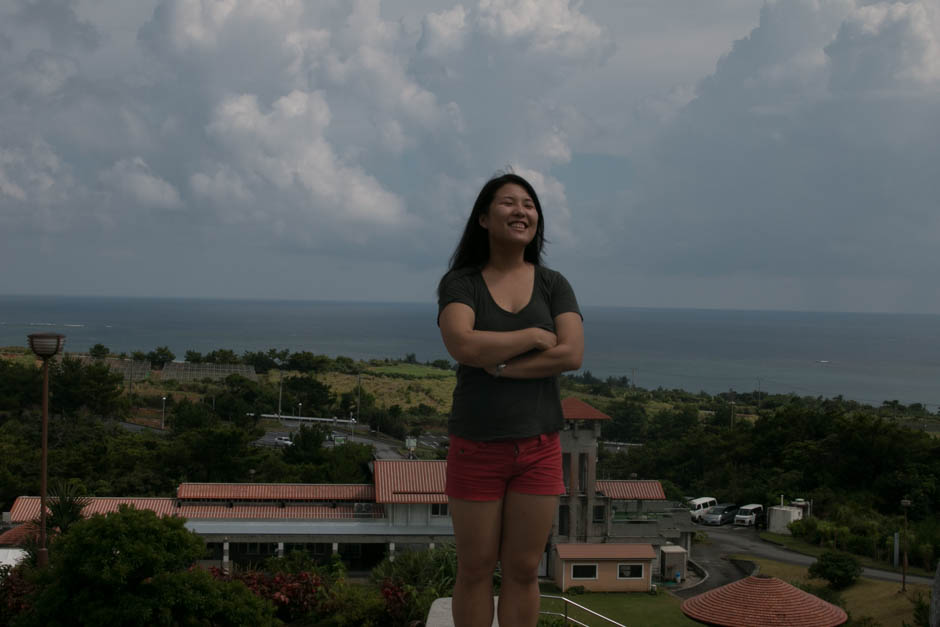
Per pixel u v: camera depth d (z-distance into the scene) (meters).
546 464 2.88
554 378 2.94
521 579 2.98
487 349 2.70
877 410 97.62
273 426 76.44
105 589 10.74
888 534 36.88
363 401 89.31
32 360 103.62
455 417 2.91
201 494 32.16
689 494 53.16
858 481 47.25
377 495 31.62
